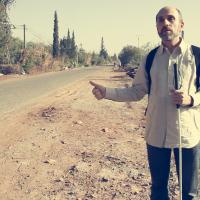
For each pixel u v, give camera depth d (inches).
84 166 281.6
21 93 892.0
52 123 461.7
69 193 230.1
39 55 2834.6
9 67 2153.1
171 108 141.6
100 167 279.9
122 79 1598.2
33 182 248.4
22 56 2397.9
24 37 2556.6
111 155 311.0
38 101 713.6
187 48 141.8
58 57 4141.2
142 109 606.9
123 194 229.0
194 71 140.0
